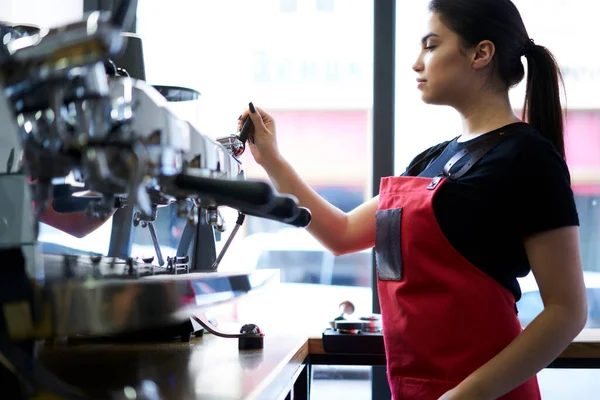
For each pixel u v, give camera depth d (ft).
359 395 8.79
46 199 2.63
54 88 2.34
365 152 9.50
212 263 5.25
